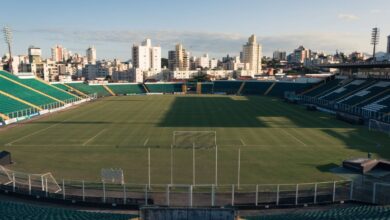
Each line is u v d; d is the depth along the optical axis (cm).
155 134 5469
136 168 3681
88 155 4222
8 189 2877
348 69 11919
